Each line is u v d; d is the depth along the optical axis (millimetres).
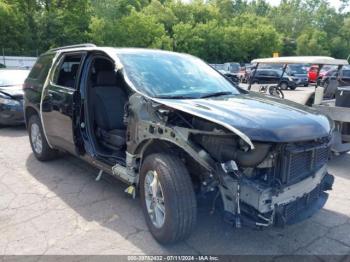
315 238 3656
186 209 3174
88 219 3998
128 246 3461
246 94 4301
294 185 3168
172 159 3307
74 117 4527
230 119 3023
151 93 3775
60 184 5012
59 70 5180
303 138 3057
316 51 76125
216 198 3295
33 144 6051
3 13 38156
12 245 3475
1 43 39312
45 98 5227
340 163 6227
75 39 43000
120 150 4406
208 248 3445
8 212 4160
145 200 3582
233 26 61312
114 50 4438
